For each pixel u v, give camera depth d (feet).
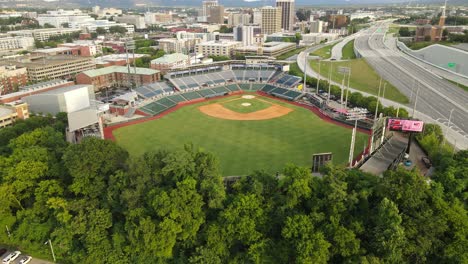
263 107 646.74
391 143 390.63
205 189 266.36
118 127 542.98
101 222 266.16
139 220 255.29
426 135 414.82
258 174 287.48
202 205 264.93
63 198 291.38
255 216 254.68
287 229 239.91
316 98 650.43
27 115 536.83
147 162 280.72
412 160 382.22
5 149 370.94
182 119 581.12
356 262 226.38
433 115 536.83
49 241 274.57
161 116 598.75
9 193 289.12
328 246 228.02
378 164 340.18
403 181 248.52
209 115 602.03
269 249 247.91
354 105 608.19
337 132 502.79
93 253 263.70
